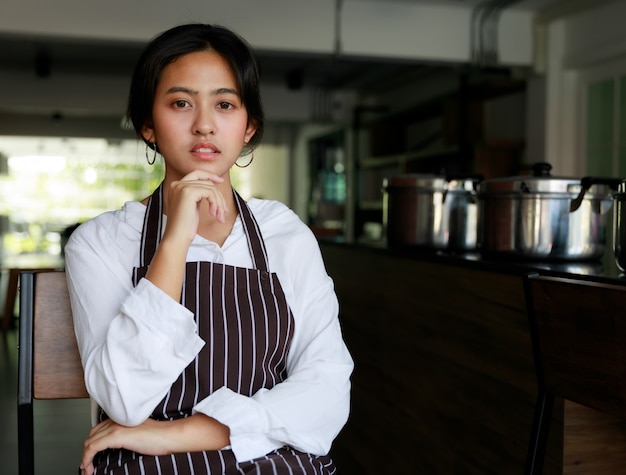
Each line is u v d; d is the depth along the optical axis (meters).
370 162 8.10
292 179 11.26
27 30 4.99
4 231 11.98
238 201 1.21
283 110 9.16
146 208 1.16
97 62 7.83
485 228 2.05
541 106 5.75
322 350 1.17
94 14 5.08
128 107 1.18
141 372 0.99
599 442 1.57
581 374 1.39
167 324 1.00
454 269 2.04
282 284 1.19
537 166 2.02
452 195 2.47
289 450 1.10
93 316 1.09
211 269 1.11
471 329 1.94
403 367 2.37
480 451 1.90
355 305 2.80
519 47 5.78
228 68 1.12
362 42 5.59
